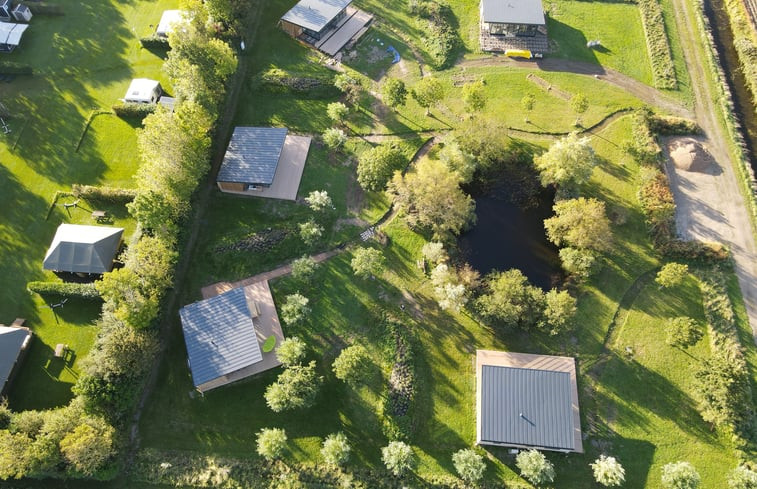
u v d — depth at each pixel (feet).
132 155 247.09
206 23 273.33
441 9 302.04
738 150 247.29
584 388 192.65
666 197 229.04
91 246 209.56
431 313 207.82
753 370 194.49
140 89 259.80
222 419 189.06
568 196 229.66
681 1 307.17
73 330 203.92
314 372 186.09
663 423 185.68
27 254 220.02
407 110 264.72
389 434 183.83
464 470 171.42
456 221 216.54
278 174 242.37
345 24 297.33
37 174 240.94
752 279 213.66
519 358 197.36
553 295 198.08
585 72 277.85
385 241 223.71
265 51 286.46
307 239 216.54
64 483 177.58
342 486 176.55
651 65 279.49
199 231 228.02
